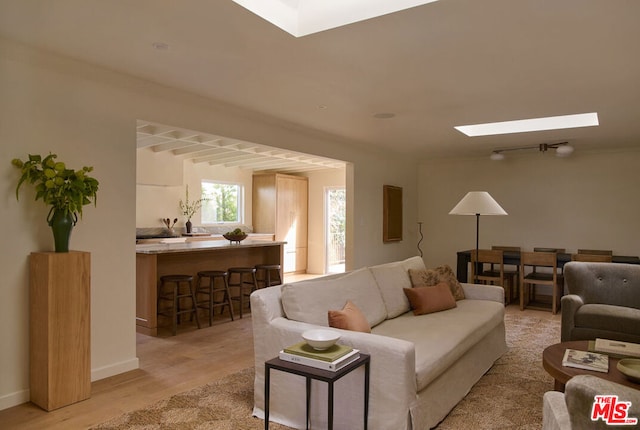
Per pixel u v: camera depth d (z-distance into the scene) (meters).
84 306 2.95
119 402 2.90
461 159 7.79
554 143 6.26
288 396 2.60
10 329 2.85
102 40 2.73
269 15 2.44
